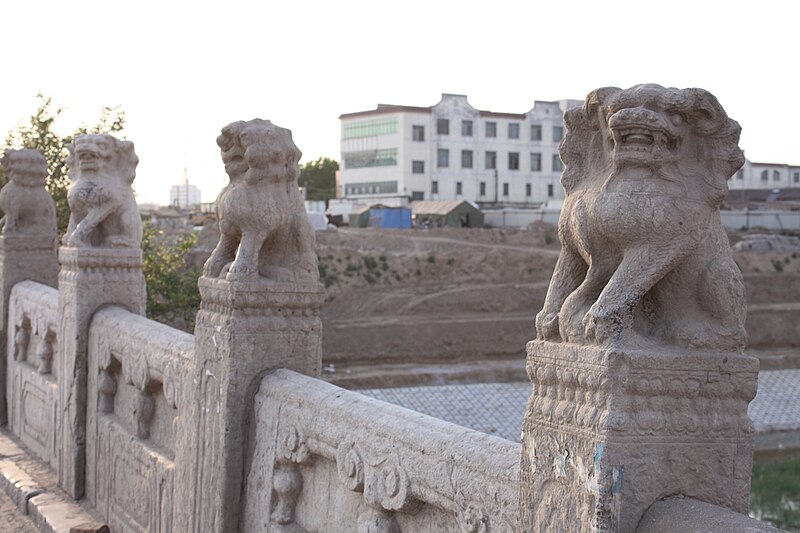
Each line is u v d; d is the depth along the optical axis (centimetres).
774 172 7019
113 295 736
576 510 281
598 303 282
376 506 395
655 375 274
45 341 860
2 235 969
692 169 293
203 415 524
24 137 1388
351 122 6169
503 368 2944
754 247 4478
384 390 2548
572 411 285
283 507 479
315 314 518
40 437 853
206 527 518
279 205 502
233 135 505
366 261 3978
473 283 4019
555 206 5494
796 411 2367
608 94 298
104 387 702
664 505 271
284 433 469
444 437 363
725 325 285
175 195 7312
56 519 690
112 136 750
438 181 5872
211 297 517
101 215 734
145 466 616
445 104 5878
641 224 282
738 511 283
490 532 326
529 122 6050
